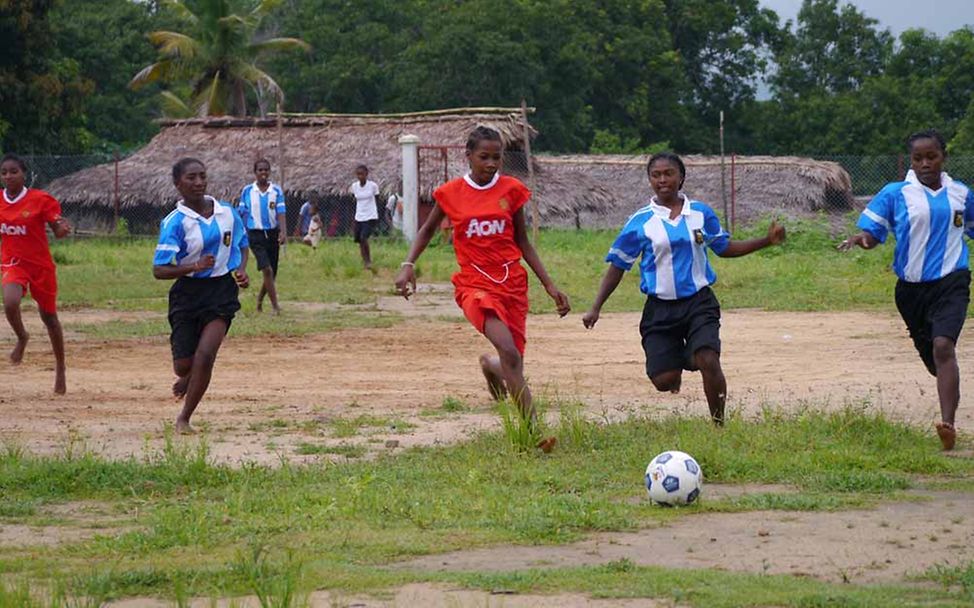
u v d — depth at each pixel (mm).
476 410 19562
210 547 11211
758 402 19906
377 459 15500
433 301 38094
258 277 45219
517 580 9812
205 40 97312
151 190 79562
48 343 28500
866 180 89688
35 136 83625
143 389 22094
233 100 99375
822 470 14523
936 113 107625
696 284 16469
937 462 14812
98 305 37250
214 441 17094
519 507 12562
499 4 102938
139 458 15789
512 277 16469
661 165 16469
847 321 31828
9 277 21547
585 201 79938
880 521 12086
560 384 22516
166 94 102000
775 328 30625
